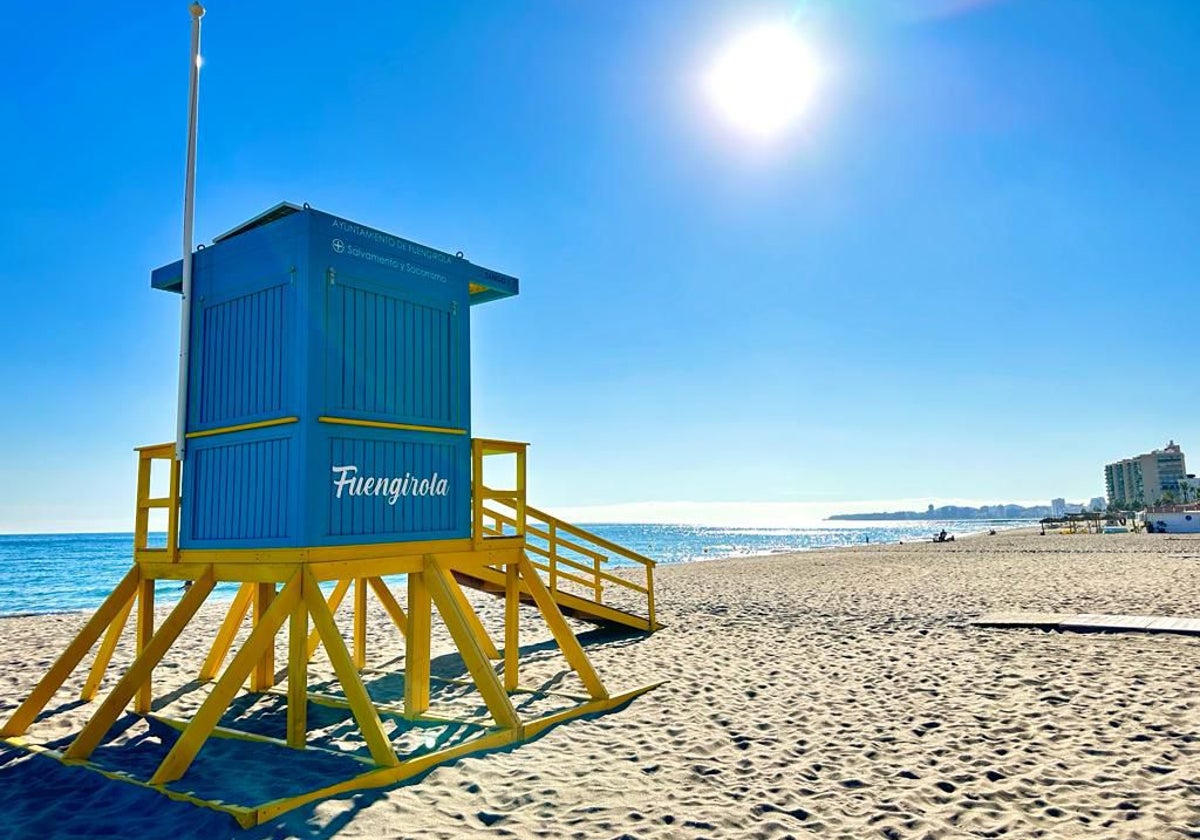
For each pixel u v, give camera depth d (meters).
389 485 5.58
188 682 7.51
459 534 6.15
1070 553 27.33
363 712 4.62
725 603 14.53
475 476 6.34
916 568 22.73
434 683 7.44
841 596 15.20
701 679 7.46
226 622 7.43
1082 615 10.80
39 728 5.86
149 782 4.29
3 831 3.75
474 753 4.93
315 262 5.27
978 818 3.85
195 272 6.14
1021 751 4.93
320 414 5.12
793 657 8.64
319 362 5.18
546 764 4.74
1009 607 12.36
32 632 12.57
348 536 5.23
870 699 6.52
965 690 6.72
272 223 5.53
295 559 4.95
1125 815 3.84
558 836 3.63
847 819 3.86
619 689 6.99
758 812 3.96
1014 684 6.85
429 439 5.96
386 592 8.17
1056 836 3.61
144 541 6.21
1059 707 6.00
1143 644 8.54
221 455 5.70
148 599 6.16
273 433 5.27
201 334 6.03
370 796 4.11
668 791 4.26
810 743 5.23
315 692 7.05
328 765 4.68
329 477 5.15
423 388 5.96
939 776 4.51
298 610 4.95
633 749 5.08
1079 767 4.59
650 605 11.20
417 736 5.41
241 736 5.25
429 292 6.12
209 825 3.68
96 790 4.33
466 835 3.62
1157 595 13.02
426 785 4.32
